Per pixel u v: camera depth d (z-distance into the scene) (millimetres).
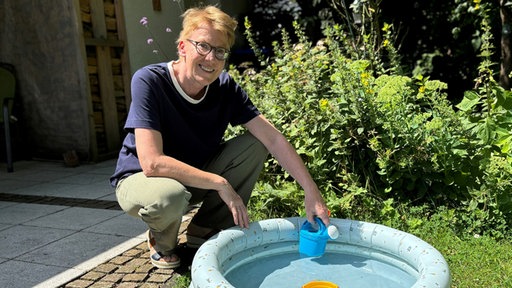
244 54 7672
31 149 5344
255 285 1889
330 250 2197
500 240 2584
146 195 2092
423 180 2930
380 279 1924
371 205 2891
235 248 2006
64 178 4465
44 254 2627
